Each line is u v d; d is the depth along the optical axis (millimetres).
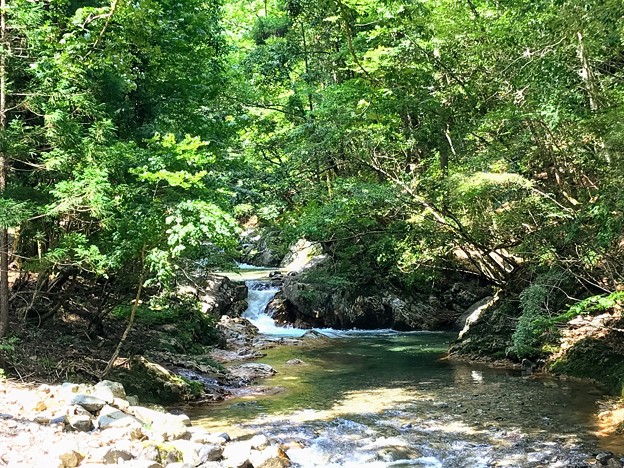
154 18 10859
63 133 7777
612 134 7602
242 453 6016
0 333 7938
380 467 6328
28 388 7098
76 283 10148
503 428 7652
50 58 7984
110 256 8031
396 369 12211
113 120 10344
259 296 20844
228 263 12383
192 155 8305
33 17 7801
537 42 9117
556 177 11031
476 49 10953
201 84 13703
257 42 23078
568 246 10562
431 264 16891
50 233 8805
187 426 7215
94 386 7496
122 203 8195
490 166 10898
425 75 12641
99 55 9602
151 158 8031
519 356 11570
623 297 8484
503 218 11648
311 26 18172
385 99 13328
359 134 13789
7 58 7949
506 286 13898
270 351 14867
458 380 10906
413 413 8531
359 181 14359
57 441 5297
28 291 9234
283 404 9203
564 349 11430
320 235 15852
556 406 8734
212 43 15148
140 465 4988
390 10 11914
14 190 7828
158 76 12367
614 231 8312
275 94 19891
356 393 9961
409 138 14156
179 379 9516
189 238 8133
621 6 6906
